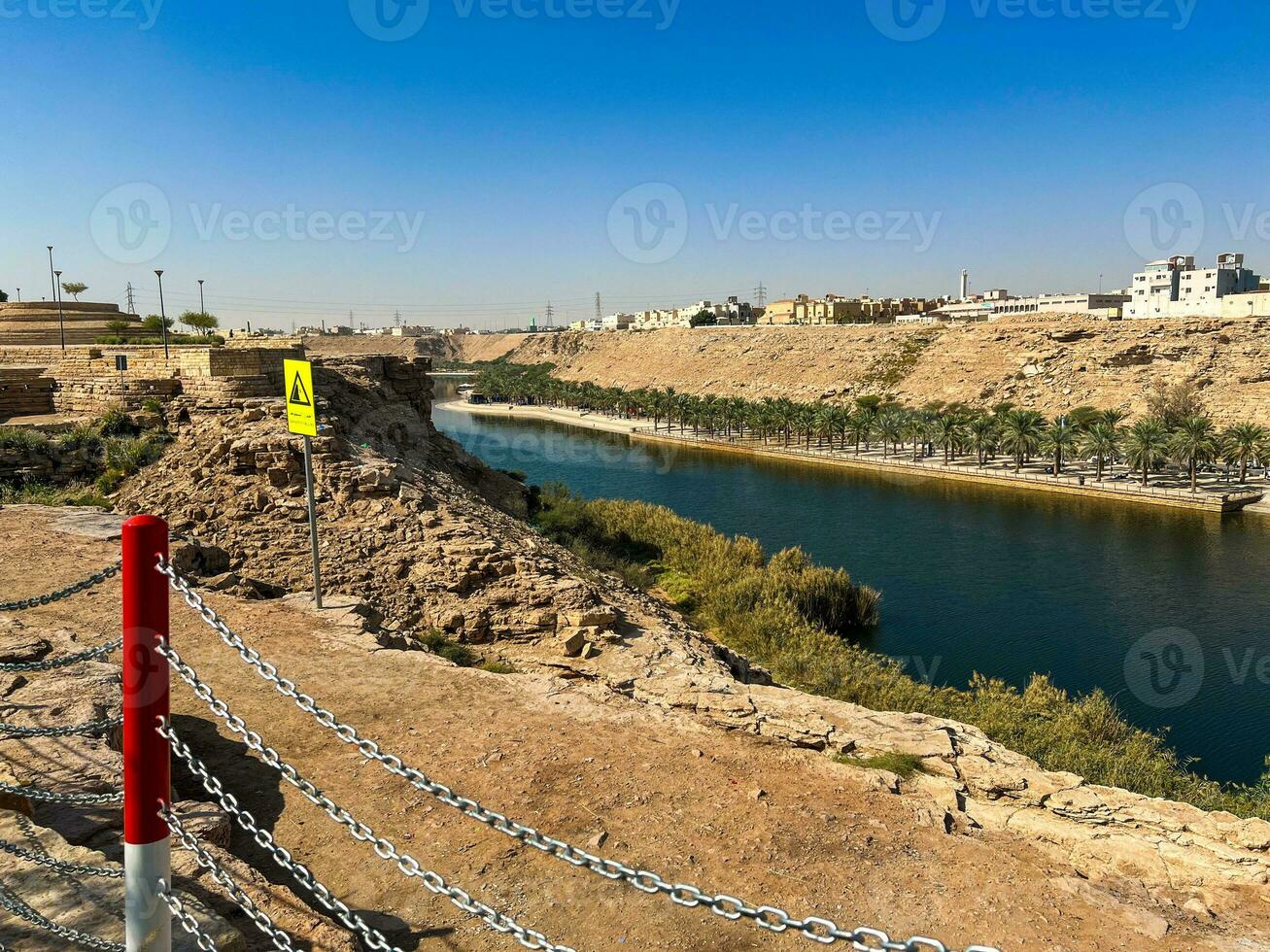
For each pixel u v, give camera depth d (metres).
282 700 11.45
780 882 7.78
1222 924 7.46
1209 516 65.75
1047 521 65.56
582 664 16.80
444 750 10.27
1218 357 93.38
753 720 11.49
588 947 6.83
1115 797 9.88
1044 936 7.12
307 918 6.08
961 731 11.85
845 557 55.59
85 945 4.50
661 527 47.38
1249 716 31.00
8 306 65.06
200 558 18.56
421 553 21.81
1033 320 120.88
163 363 30.83
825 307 198.75
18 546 17.38
